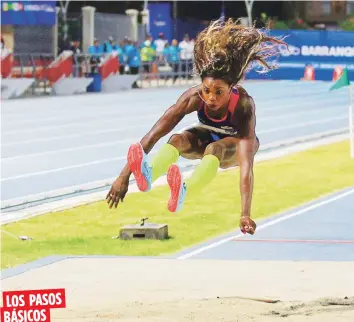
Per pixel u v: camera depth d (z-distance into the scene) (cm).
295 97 5834
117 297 1421
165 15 7706
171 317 1266
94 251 1834
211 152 998
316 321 1241
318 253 1817
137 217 2189
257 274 1598
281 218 2200
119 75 6300
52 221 2134
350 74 7100
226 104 1010
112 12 7625
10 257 1775
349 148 3494
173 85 6850
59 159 3142
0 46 5406
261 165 3073
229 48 991
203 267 1664
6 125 4159
